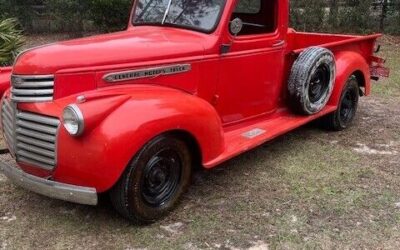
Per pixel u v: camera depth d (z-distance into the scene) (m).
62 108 3.21
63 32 12.33
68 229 3.41
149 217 3.44
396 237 3.40
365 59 5.97
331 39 6.04
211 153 3.68
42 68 3.29
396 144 5.18
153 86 3.63
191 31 4.08
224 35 4.02
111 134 3.05
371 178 4.32
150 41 3.77
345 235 3.41
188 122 3.42
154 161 3.36
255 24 4.69
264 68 4.52
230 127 4.38
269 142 5.17
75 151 3.08
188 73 3.85
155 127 3.21
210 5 4.09
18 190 3.96
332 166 4.56
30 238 3.30
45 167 3.25
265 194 3.97
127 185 3.23
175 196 3.62
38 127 3.24
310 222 3.56
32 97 3.31
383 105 6.71
